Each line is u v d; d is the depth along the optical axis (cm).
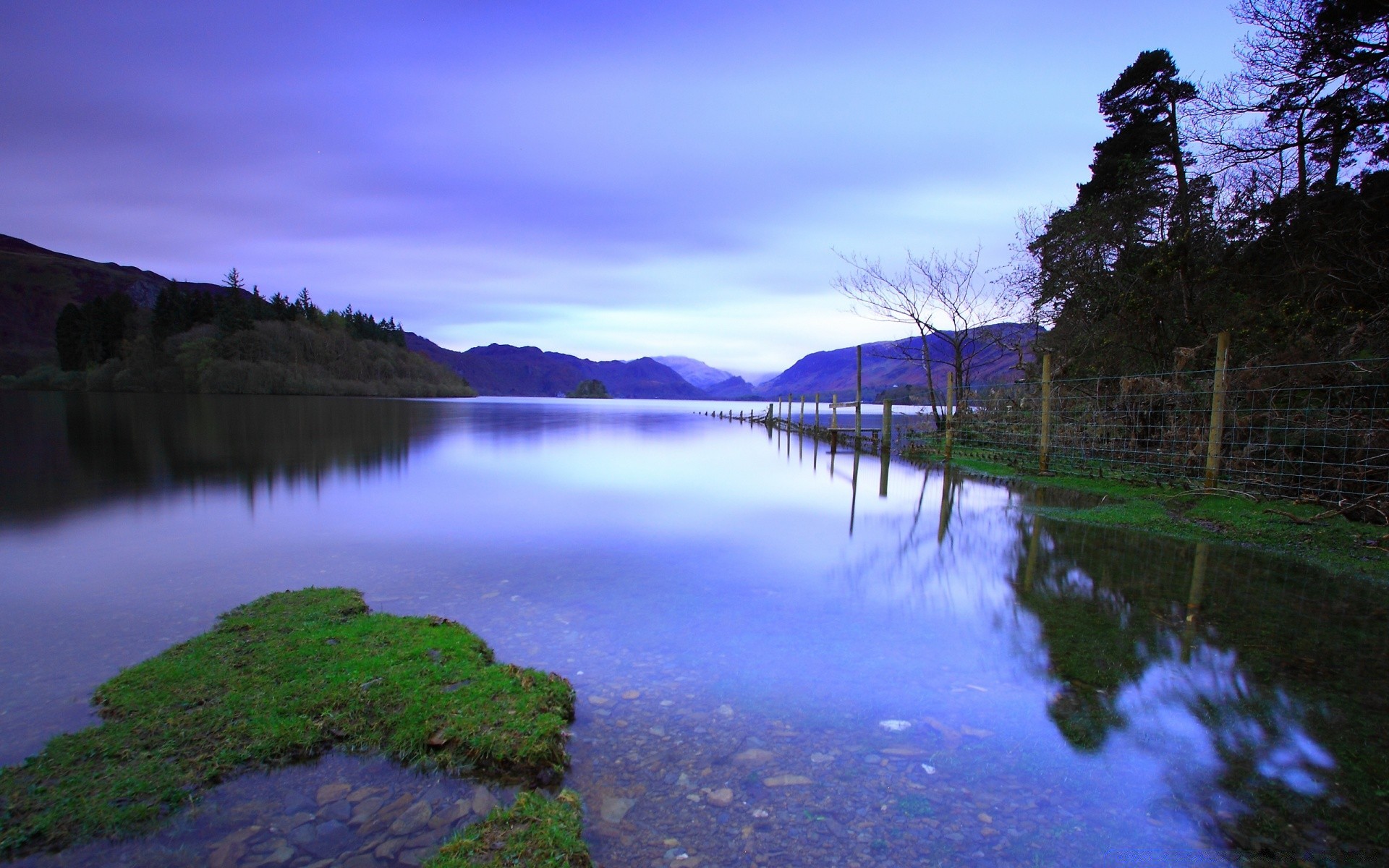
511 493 1150
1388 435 776
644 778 296
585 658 431
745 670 415
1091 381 1488
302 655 404
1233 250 1470
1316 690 385
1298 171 1429
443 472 1450
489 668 390
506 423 3628
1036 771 304
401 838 256
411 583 600
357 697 352
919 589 589
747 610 530
